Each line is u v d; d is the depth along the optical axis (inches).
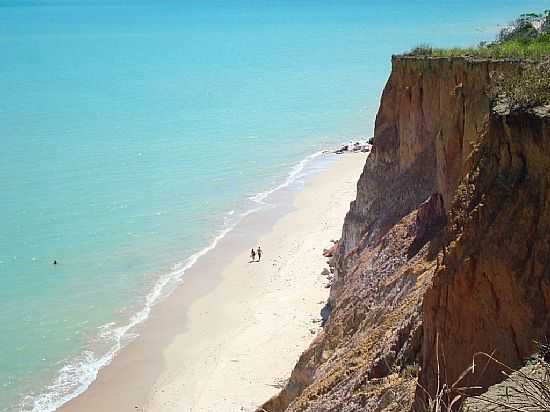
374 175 1284.4
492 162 487.2
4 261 1966.0
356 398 653.3
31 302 1717.5
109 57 6486.2
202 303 1680.6
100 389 1342.3
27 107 4163.4
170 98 4402.1
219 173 2819.9
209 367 1371.8
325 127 3592.5
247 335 1477.6
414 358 631.8
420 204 1090.1
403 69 1221.7
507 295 446.9
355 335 900.6
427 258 870.4
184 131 3533.5
